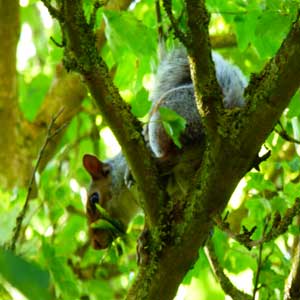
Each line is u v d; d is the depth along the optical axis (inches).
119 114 243.0
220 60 367.6
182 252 247.9
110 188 419.8
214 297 477.1
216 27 524.7
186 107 347.3
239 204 481.4
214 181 241.8
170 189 341.7
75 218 429.4
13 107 516.1
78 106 523.2
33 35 687.7
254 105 234.2
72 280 298.8
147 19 448.5
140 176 250.2
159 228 249.3
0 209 305.4
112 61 409.4
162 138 334.3
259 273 310.3
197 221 245.9
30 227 377.4
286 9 327.6
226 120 238.2
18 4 509.4
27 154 517.3
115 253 358.0
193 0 233.3
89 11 297.6
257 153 243.6
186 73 378.3
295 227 349.7
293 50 225.0
